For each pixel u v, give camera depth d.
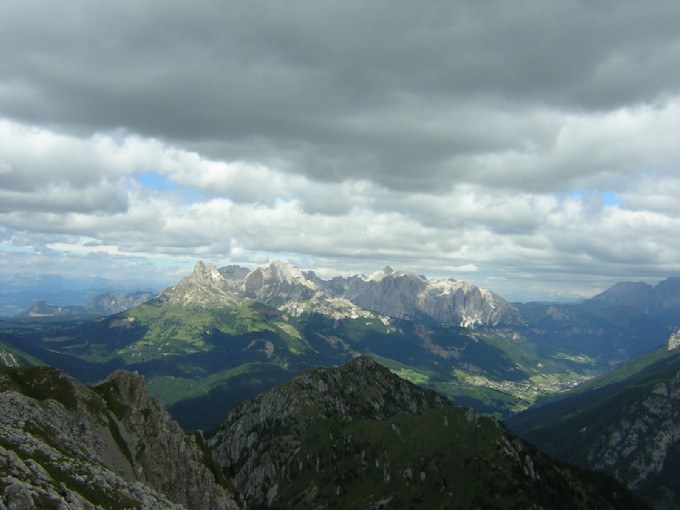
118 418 184.62
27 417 131.38
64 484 95.81
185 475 187.75
